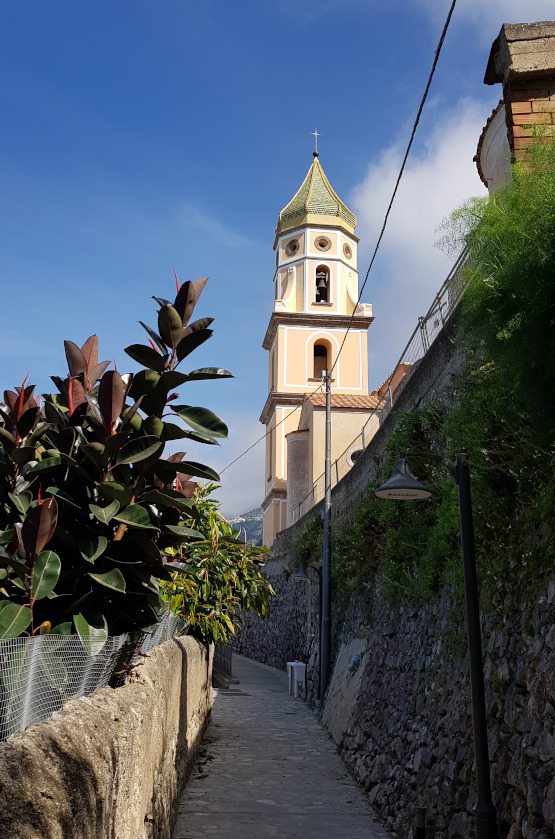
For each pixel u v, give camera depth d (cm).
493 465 664
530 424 583
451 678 740
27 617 412
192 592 1095
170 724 751
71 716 384
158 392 553
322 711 1625
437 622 853
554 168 562
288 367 4450
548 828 449
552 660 495
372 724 1066
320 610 1834
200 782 1006
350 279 4741
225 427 566
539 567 555
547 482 571
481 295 572
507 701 577
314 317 4472
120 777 417
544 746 477
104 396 509
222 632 1159
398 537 1087
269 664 3225
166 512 588
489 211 593
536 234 512
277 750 1259
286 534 3067
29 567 433
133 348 543
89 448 490
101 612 544
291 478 3588
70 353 551
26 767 291
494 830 498
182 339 566
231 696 2061
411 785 776
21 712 330
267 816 845
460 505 590
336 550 1819
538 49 826
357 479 1673
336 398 3145
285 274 4712
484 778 510
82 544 494
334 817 849
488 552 687
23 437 481
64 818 304
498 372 676
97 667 503
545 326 502
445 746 701
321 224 4672
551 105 823
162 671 683
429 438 1046
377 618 1248
